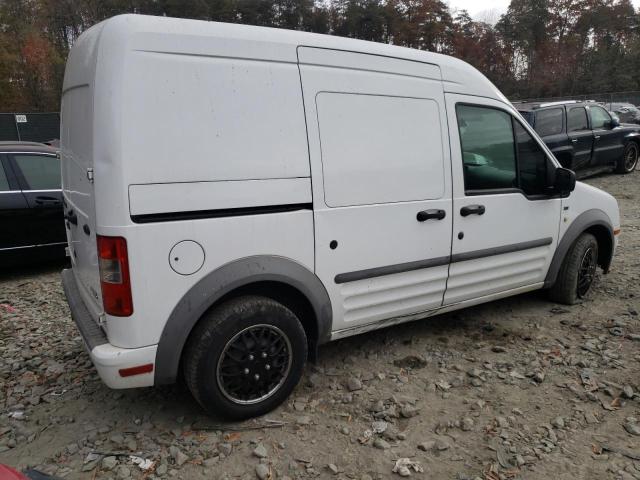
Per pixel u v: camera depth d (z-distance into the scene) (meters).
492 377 3.64
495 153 4.07
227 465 2.76
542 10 58.94
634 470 2.70
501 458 2.80
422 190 3.62
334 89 3.21
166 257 2.72
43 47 34.88
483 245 4.03
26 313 5.01
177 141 2.69
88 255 3.06
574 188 4.56
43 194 6.14
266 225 3.00
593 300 5.06
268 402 3.14
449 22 54.19
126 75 2.56
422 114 3.60
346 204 3.29
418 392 3.45
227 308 2.92
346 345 4.13
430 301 3.88
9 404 3.37
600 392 3.44
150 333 2.74
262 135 2.94
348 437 2.99
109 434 3.03
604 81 53.78
